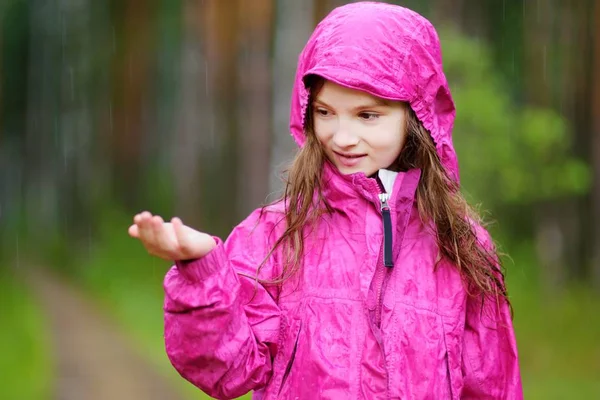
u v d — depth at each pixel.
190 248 2.57
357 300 2.85
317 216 2.95
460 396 3.04
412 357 2.83
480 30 19.12
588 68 16.64
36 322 18.86
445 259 2.99
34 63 45.50
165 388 12.28
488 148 13.02
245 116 20.38
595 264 16.66
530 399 10.68
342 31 2.93
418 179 3.00
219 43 22.53
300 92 3.00
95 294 24.92
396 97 2.91
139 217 2.50
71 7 40.19
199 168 29.33
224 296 2.62
